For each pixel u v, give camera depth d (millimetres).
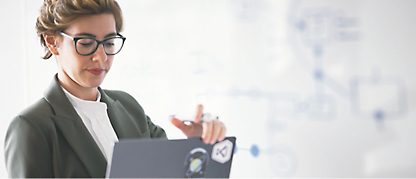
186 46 1463
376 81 978
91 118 860
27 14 2020
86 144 790
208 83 1392
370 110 991
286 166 1178
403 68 933
